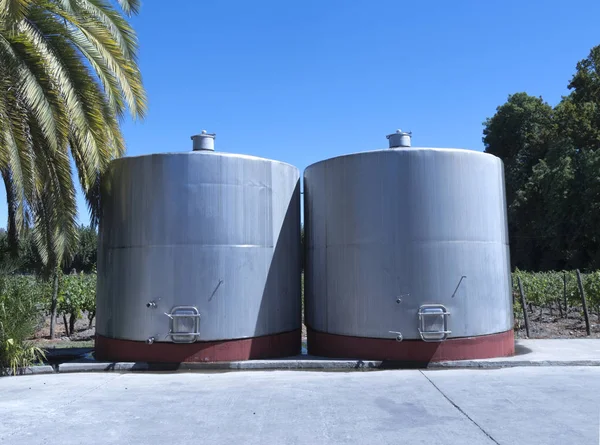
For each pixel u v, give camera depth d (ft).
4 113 28.02
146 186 30.22
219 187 30.07
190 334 28.89
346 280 30.42
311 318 32.96
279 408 20.57
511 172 163.12
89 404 21.53
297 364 28.89
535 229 151.64
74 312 46.14
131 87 33.40
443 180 29.50
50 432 17.88
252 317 30.27
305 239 34.53
